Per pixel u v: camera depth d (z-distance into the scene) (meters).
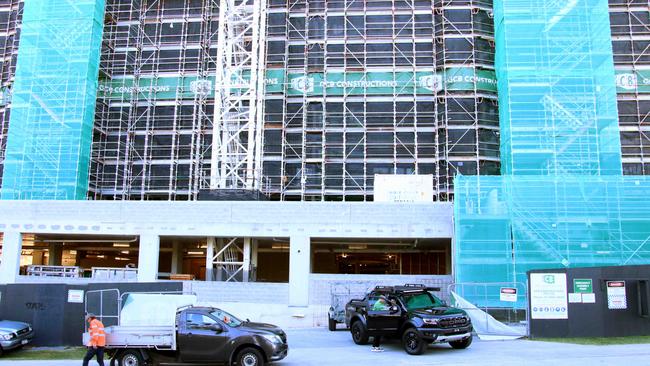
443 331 18.47
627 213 32.53
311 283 35.09
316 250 45.97
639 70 44.53
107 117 47.59
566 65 39.12
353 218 35.66
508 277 32.03
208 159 46.41
